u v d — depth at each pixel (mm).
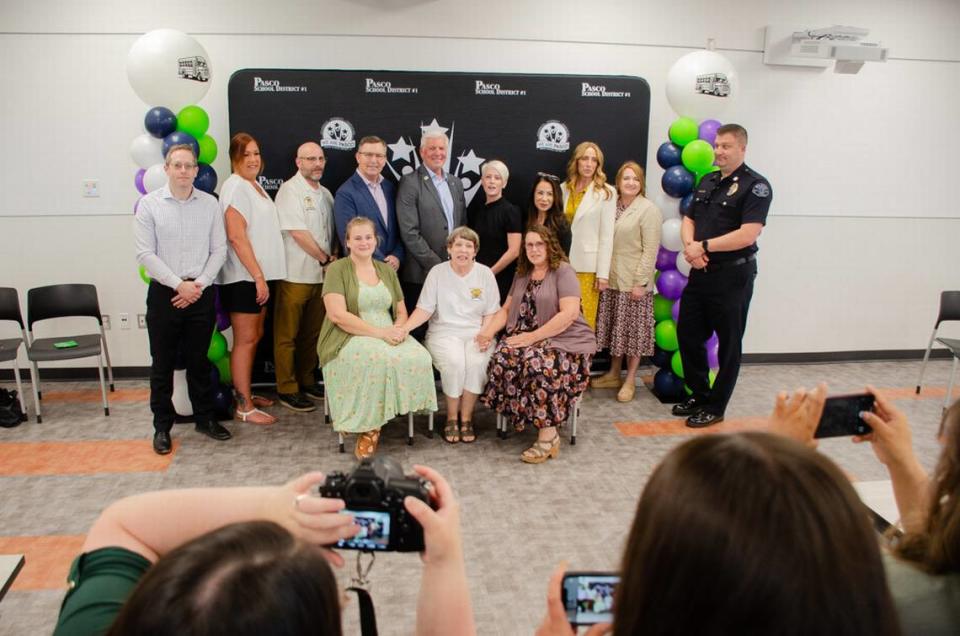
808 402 1004
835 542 451
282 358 4105
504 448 3648
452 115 4387
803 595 436
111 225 4477
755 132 4852
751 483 467
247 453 3520
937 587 754
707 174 3891
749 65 4738
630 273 4223
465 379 3656
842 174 5023
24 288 4500
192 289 3393
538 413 3420
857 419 1098
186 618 400
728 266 3719
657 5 4551
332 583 462
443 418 4082
